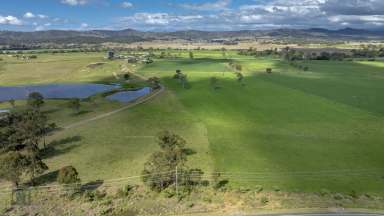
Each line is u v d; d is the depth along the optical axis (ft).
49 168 318.65
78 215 229.45
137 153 351.05
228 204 234.99
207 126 442.09
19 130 363.76
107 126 448.65
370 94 642.22
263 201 237.66
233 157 338.54
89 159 338.54
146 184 272.92
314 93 646.33
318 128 438.40
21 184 285.02
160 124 455.63
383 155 346.54
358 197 247.70
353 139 396.16
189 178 282.56
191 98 605.31
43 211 236.84
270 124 456.45
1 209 240.94
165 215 223.10
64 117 498.28
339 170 309.42
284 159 335.26
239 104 564.30
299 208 225.76
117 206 239.71
